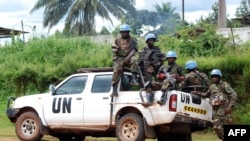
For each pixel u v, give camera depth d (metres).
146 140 15.79
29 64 22.48
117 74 12.58
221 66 17.14
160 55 12.84
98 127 12.91
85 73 13.47
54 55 26.53
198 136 16.64
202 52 22.22
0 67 24.97
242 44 22.58
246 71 16.64
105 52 22.22
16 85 22.31
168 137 13.64
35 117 14.02
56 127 13.59
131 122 12.36
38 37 28.56
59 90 13.73
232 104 12.37
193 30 23.38
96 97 12.99
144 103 12.13
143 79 12.58
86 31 57.25
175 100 11.89
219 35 22.81
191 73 13.35
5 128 19.23
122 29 12.72
